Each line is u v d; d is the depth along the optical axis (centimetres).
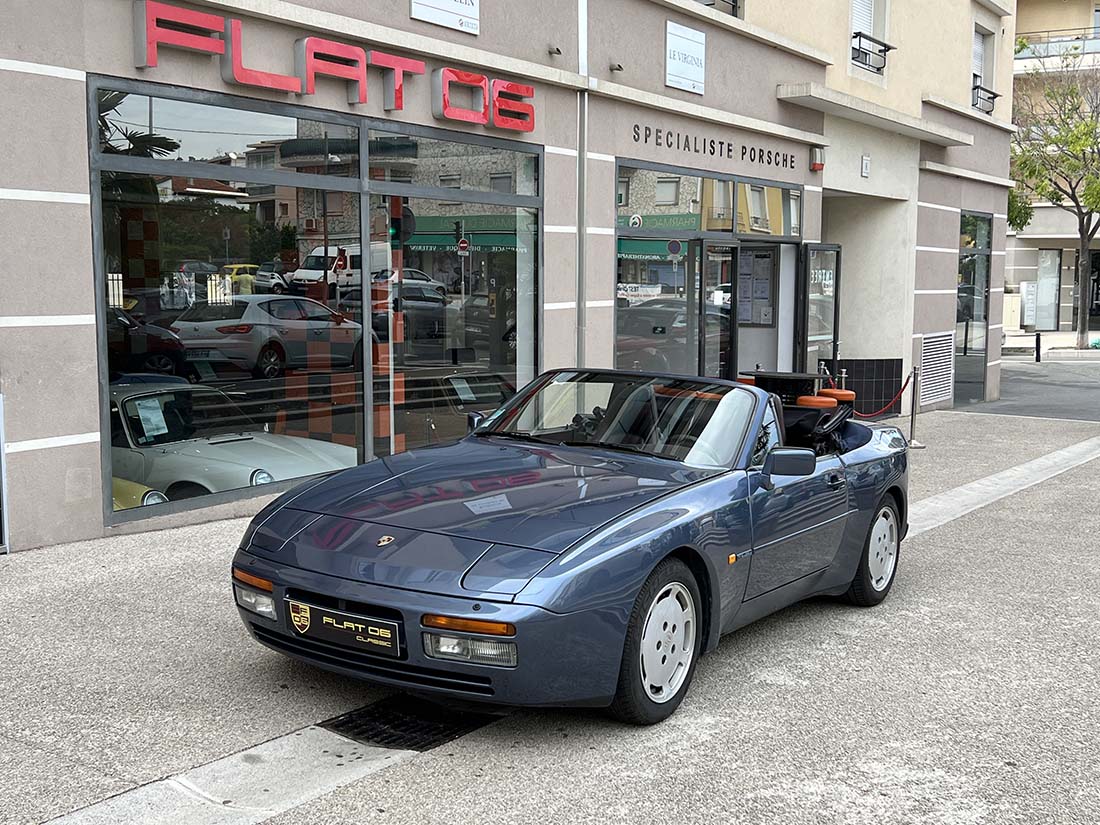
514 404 598
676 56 1202
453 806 363
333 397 862
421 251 931
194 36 707
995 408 1917
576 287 1097
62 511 672
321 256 838
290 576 419
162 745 402
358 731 421
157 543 686
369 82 855
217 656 495
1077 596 676
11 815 346
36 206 642
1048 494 1048
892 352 1741
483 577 395
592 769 396
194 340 748
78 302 666
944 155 1844
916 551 800
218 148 748
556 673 395
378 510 452
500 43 973
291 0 787
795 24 1424
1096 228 3381
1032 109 3316
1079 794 391
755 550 504
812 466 512
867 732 444
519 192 1020
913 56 1727
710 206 1291
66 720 421
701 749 420
